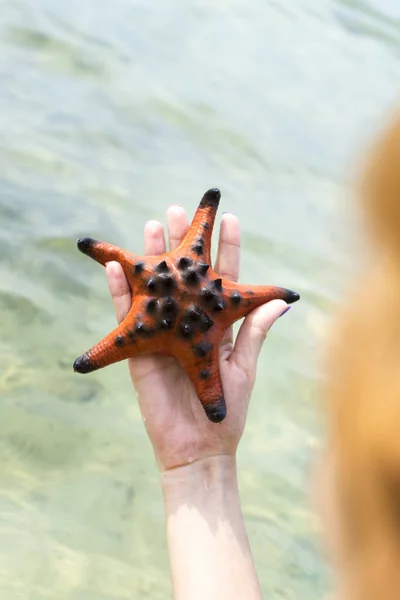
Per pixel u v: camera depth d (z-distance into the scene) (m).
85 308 1.18
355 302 0.47
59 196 1.43
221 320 0.74
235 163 1.87
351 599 0.53
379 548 0.48
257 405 1.13
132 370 0.74
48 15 2.18
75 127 1.72
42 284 1.20
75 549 0.93
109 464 1.00
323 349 0.52
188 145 1.86
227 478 0.71
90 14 2.33
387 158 0.41
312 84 2.55
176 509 0.70
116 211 1.45
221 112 2.09
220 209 1.62
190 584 0.67
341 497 0.50
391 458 0.43
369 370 0.45
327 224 1.68
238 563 0.68
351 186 0.45
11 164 1.48
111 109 1.86
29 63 1.92
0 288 1.16
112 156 1.67
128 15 2.44
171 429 0.72
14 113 1.68
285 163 1.95
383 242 0.44
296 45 2.83
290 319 1.31
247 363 0.73
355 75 2.75
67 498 0.96
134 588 0.91
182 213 0.79
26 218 1.33
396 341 0.44
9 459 0.98
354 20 3.30
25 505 0.95
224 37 2.64
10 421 1.00
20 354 1.08
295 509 1.01
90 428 1.03
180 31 2.52
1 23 2.05
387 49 3.11
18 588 0.89
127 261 0.76
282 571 0.96
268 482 1.04
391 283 0.44
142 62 2.19
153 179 1.64
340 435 0.48
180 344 0.73
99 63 2.04
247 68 2.47
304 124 2.22
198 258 0.76
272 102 2.29
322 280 1.46
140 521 0.96
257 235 1.57
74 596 0.90
